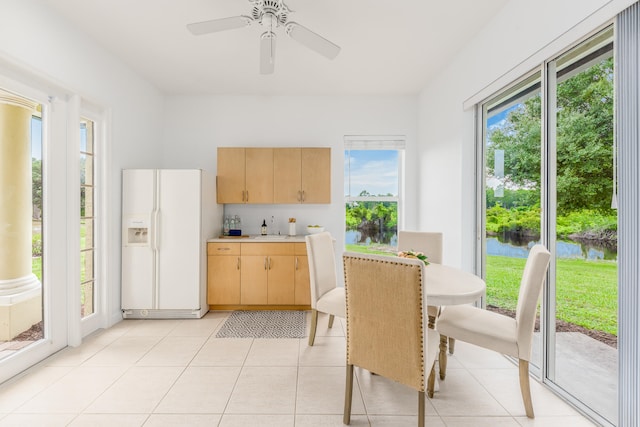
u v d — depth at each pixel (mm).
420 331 1464
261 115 4125
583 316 1911
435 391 1997
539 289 1701
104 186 2977
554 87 1979
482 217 2902
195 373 2199
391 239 4328
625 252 1453
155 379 2115
